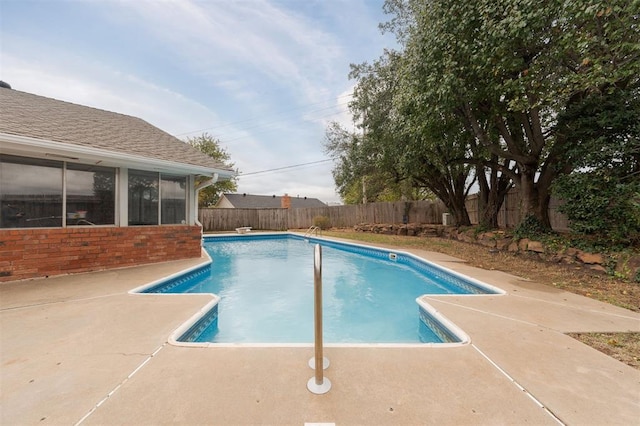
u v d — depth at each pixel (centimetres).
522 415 168
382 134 1114
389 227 1449
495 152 730
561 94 505
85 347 245
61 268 516
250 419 163
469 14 552
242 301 531
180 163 643
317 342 192
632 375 211
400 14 1056
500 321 316
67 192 530
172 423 160
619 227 496
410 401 180
